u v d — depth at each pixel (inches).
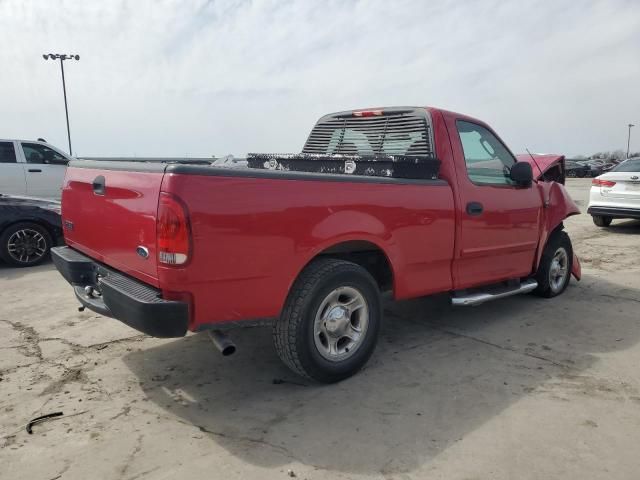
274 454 109.4
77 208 155.6
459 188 168.1
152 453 109.8
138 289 122.3
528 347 170.1
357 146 194.5
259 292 123.8
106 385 142.6
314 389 139.9
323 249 133.7
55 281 260.5
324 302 135.6
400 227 150.8
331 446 112.1
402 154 177.2
